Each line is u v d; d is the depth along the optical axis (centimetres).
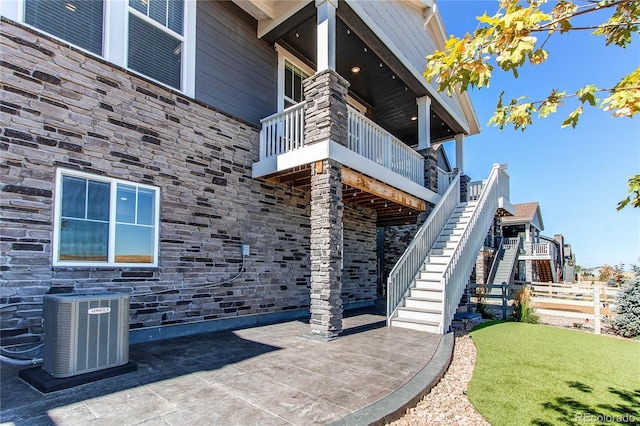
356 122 692
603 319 855
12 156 408
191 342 522
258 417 281
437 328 639
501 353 560
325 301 566
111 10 525
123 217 508
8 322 397
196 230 597
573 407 351
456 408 339
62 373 340
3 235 398
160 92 562
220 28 672
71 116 459
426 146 973
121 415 281
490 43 224
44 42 441
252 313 677
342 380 370
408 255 788
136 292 514
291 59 829
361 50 808
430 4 941
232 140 669
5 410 287
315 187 598
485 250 1838
